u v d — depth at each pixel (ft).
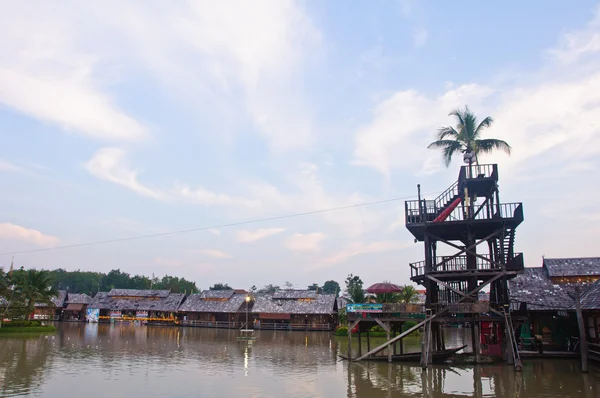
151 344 157.99
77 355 120.26
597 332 97.71
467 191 105.91
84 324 298.15
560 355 104.63
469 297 96.99
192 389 74.64
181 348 145.59
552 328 122.01
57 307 333.01
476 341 107.76
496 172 102.12
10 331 195.83
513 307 122.31
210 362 110.11
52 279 245.24
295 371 94.53
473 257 105.81
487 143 112.16
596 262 140.56
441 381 79.87
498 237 105.29
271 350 142.72
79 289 557.74
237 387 76.38
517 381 78.43
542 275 140.77
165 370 95.61
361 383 79.30
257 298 304.91
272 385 78.13
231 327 287.28
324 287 583.58
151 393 71.51
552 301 121.08
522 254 96.32
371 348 147.64
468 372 88.63
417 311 103.55
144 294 344.08
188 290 491.72
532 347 113.60
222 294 314.55
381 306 105.40
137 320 320.29
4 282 215.72
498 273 97.55
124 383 79.71
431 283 105.70
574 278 135.85
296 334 235.61
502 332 103.86
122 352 129.90
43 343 152.87
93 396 69.15
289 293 301.63
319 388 75.25
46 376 85.97
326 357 121.90
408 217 107.45
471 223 100.53
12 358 111.65
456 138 115.03
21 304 218.38
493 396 67.67
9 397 67.72
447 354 108.99
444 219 104.37
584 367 85.97
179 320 312.50
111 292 349.20
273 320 288.92
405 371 91.56
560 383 76.23
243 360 114.73
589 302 93.40
